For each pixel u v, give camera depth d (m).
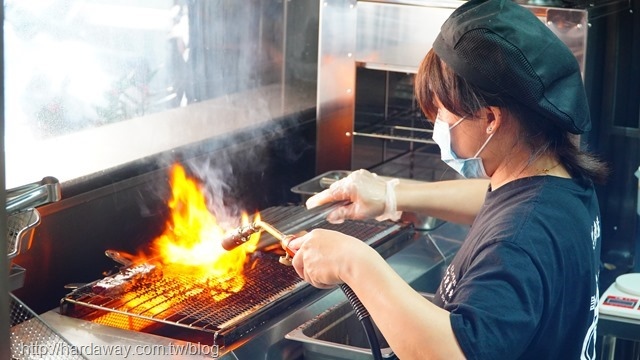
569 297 1.50
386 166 3.26
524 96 1.47
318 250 1.61
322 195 2.13
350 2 3.00
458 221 2.06
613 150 3.02
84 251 2.38
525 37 1.47
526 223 1.47
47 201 1.71
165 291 2.10
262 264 2.28
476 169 1.61
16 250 1.67
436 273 2.49
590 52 2.70
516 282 1.41
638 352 2.82
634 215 3.12
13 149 2.26
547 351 1.51
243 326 1.93
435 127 1.62
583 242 1.51
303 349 1.96
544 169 1.55
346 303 2.13
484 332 1.38
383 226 2.55
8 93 2.23
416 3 2.89
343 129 3.16
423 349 1.40
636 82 3.00
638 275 2.49
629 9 2.96
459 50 1.49
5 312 1.52
